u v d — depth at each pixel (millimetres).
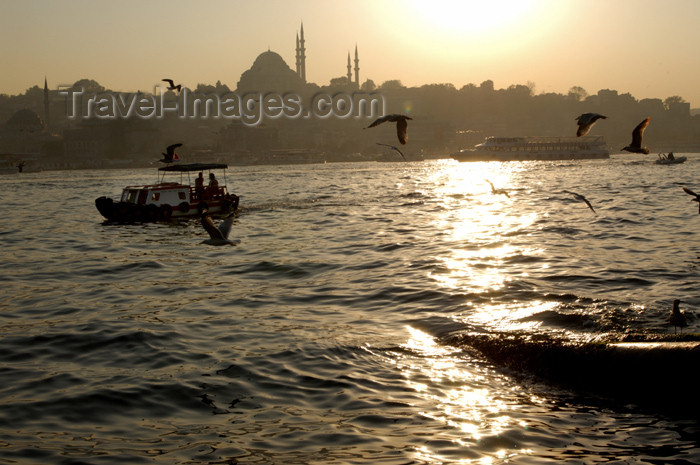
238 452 9641
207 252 28297
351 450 9688
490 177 100188
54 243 32719
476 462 9375
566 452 9703
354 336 14961
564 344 12961
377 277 21516
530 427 10508
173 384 12125
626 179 83562
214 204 46156
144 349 14141
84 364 13305
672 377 11492
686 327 14555
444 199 56031
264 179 110438
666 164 135875
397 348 14133
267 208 50750
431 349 14094
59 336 15141
